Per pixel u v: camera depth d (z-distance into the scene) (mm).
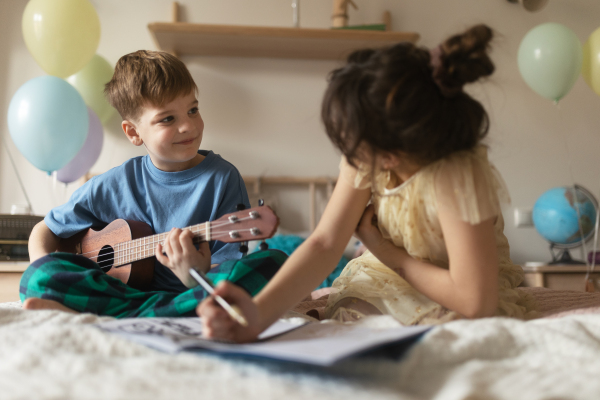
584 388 440
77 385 416
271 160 2602
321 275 733
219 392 406
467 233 719
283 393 405
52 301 821
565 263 2338
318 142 2627
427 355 506
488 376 465
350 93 651
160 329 605
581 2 2783
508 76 2725
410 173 784
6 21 2500
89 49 2109
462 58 653
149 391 404
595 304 914
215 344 524
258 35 2264
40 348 496
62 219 1216
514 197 2697
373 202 860
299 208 2607
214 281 858
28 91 1950
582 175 2744
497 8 2730
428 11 2695
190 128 1127
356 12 2660
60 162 2004
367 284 884
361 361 488
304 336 605
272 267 887
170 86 1106
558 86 2207
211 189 1177
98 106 2375
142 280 1080
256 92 2604
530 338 566
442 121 672
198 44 2406
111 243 1138
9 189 2465
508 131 2719
